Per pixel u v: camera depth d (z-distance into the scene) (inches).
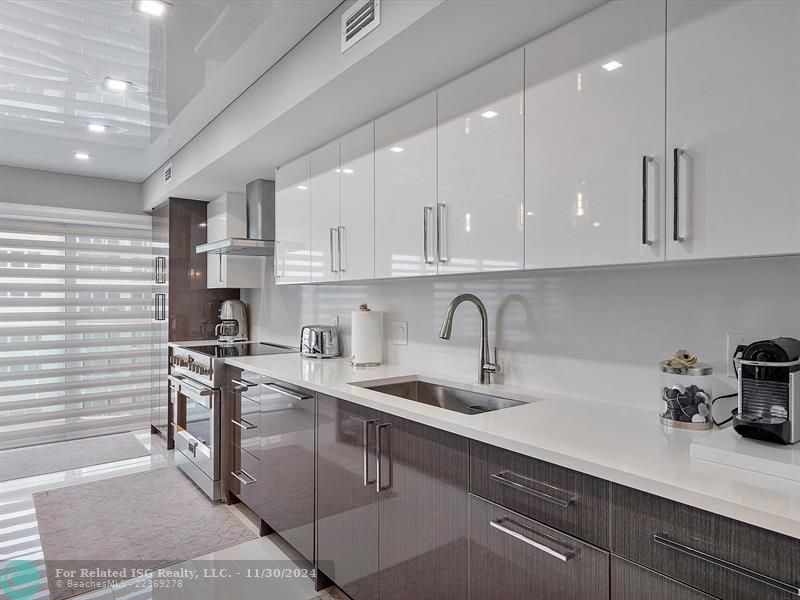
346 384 85.7
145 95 109.3
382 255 88.7
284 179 123.6
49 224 182.2
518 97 64.5
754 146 43.4
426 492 63.9
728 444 44.6
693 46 47.4
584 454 46.4
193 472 135.2
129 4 75.0
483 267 69.2
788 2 41.6
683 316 61.4
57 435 182.2
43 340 181.3
